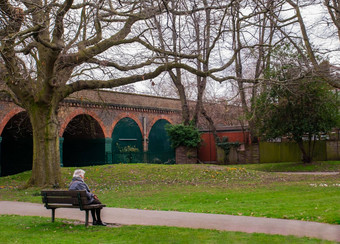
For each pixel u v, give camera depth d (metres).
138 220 9.42
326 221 8.62
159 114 41.19
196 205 12.09
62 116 31.05
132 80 18.53
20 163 35.34
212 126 37.12
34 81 19.36
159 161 37.53
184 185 18.30
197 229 7.98
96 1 16.62
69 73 18.56
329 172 25.20
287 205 11.04
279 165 30.11
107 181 20.31
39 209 11.92
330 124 27.64
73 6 17.59
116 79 18.61
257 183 17.73
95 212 9.76
